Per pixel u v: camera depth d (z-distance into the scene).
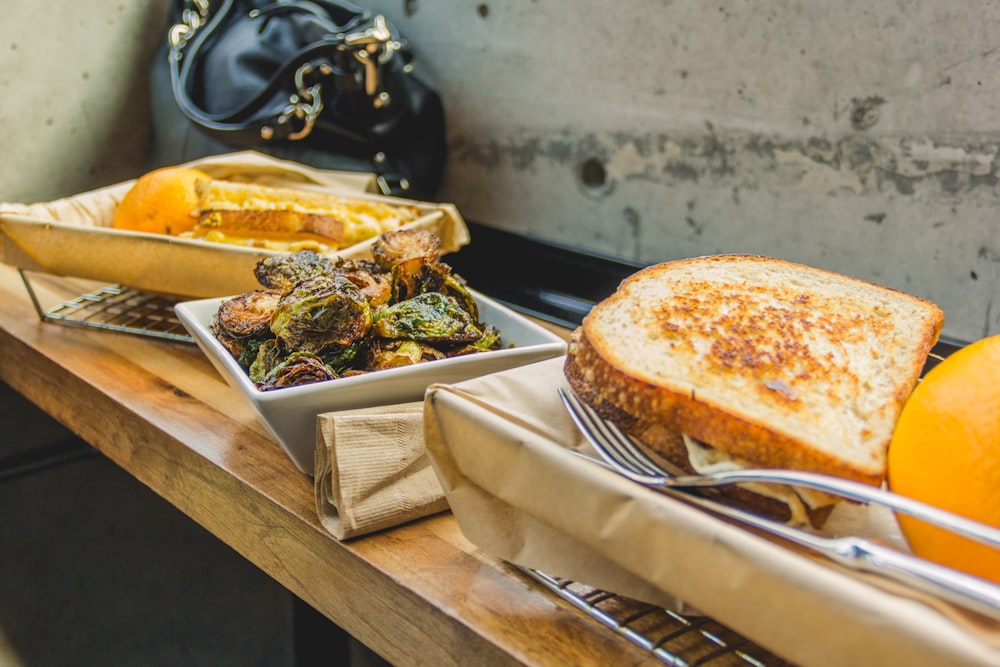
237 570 1.26
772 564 0.35
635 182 1.12
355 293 0.63
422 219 0.92
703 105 1.03
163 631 1.15
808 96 0.94
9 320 0.92
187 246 0.81
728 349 0.46
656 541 0.39
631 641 0.44
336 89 1.13
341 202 0.94
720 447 0.42
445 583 0.49
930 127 0.86
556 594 0.48
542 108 1.19
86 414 0.79
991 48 0.80
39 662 1.08
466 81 1.28
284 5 1.17
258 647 1.12
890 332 0.49
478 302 0.73
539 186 1.23
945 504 0.37
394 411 0.56
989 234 0.84
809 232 0.98
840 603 0.33
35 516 1.28
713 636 0.43
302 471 0.61
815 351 0.47
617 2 1.07
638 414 0.45
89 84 1.35
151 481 0.72
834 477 0.36
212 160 1.04
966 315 0.88
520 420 0.49
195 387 0.77
